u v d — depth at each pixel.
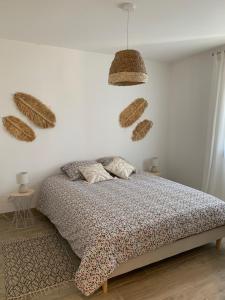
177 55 4.13
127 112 4.37
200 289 2.13
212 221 2.58
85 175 3.53
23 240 2.90
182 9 2.35
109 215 2.33
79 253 2.21
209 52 3.91
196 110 4.25
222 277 2.30
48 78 3.63
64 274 2.29
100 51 3.88
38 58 3.52
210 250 2.77
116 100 4.24
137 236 2.12
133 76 2.19
